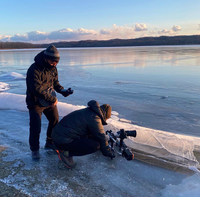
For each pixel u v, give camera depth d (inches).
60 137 89.4
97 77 471.5
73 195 81.0
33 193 81.0
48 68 94.2
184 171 98.7
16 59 1154.0
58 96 299.9
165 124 195.5
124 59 978.1
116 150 114.3
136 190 85.4
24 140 126.3
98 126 88.2
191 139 145.8
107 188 86.0
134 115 220.1
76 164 101.2
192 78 428.8
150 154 111.3
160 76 465.7
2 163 100.3
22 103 190.2
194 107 245.4
